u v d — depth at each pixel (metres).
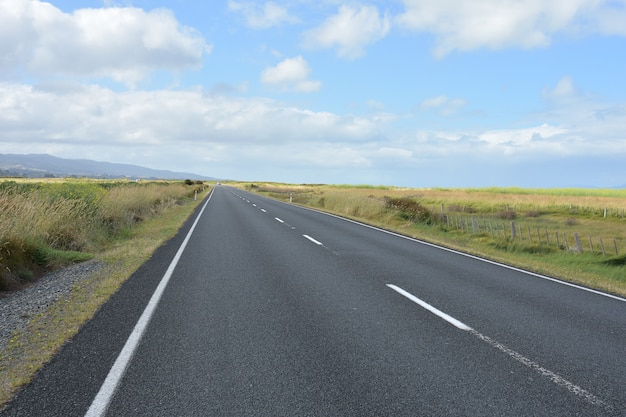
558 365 4.23
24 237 9.47
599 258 16.22
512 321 5.73
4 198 11.20
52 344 4.70
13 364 4.18
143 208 23.16
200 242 13.48
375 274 8.84
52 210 12.31
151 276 8.41
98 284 7.69
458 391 3.62
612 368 4.18
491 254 13.25
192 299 6.67
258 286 7.59
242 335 5.02
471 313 6.09
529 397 3.54
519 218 34.69
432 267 9.87
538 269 10.26
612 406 3.40
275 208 31.97
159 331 5.14
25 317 5.85
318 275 8.62
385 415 3.21
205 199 45.69
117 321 5.53
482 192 67.69
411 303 6.57
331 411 3.27
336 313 5.97
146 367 4.08
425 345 4.74
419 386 3.71
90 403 3.38
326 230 17.50
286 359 4.30
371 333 5.13
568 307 6.59
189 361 4.23
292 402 3.41
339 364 4.18
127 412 3.25
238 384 3.72
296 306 6.31
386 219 24.50
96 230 13.97
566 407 3.37
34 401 3.40
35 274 9.03
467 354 4.49
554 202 44.22
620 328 5.53
